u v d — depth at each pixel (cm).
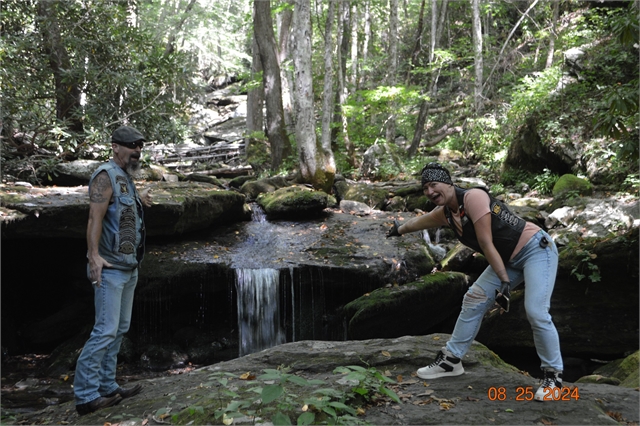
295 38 1162
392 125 1509
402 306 723
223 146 1917
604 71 1231
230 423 293
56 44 1066
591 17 1400
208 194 865
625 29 697
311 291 786
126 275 367
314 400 291
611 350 730
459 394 335
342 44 1934
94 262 352
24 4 1062
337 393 307
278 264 782
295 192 987
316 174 1141
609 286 733
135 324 772
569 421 297
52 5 1049
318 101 2203
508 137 1385
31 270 837
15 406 567
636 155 729
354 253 820
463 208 335
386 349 408
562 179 1042
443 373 360
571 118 1175
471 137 1555
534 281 328
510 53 1755
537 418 299
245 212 955
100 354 356
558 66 1452
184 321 796
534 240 331
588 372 735
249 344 768
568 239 820
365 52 1975
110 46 1095
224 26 2589
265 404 316
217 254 807
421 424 294
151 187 887
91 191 356
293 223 955
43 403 577
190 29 2366
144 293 754
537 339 328
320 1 1895
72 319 786
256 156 1612
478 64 1588
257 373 389
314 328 786
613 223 838
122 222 362
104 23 1108
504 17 2047
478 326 357
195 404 329
